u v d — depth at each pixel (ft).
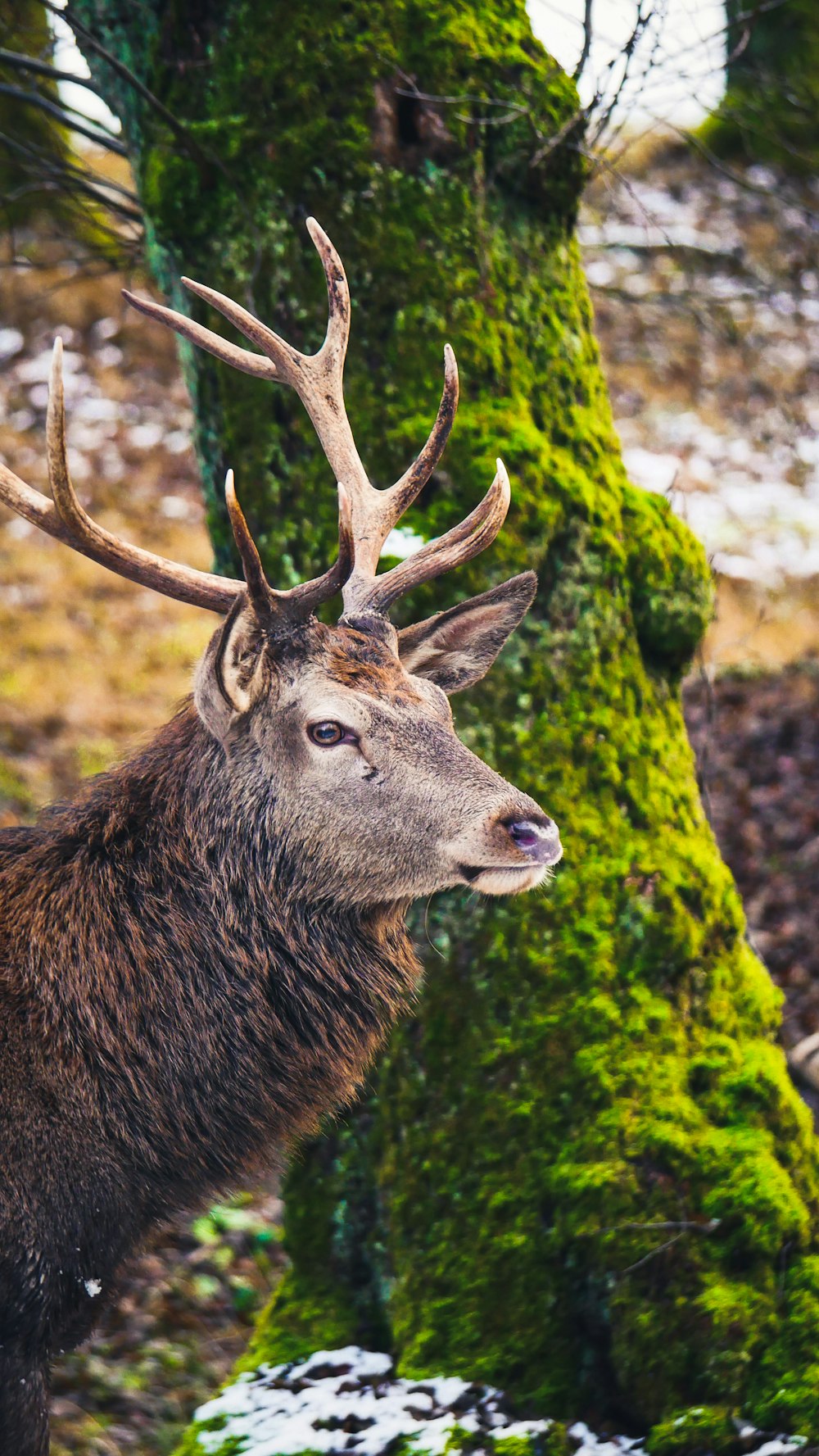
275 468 28.40
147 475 86.17
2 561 75.25
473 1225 26.40
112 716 61.98
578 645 27.81
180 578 23.68
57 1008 22.89
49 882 23.95
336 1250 28.58
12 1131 22.08
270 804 23.59
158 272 30.86
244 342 28.55
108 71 31.17
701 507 85.71
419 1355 26.11
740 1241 25.02
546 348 28.78
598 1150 25.72
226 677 22.43
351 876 23.39
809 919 50.11
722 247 97.35
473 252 27.73
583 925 26.86
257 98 27.55
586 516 27.96
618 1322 24.89
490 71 27.68
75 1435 30.96
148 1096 23.07
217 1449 25.57
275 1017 24.06
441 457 27.55
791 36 85.15
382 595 24.58
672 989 27.02
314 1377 27.04
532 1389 25.46
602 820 27.40
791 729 61.05
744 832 54.85
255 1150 24.30
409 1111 27.22
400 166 27.50
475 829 22.35
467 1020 26.94
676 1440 23.99
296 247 27.78
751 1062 26.96
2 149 56.08
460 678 25.32
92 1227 22.58
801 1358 24.52
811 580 79.25
